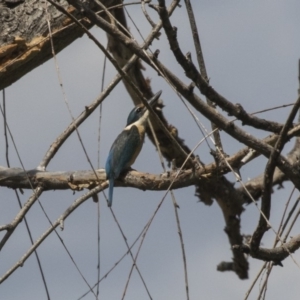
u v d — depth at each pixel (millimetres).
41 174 10109
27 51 9547
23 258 8422
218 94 7508
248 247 7852
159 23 8016
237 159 8812
